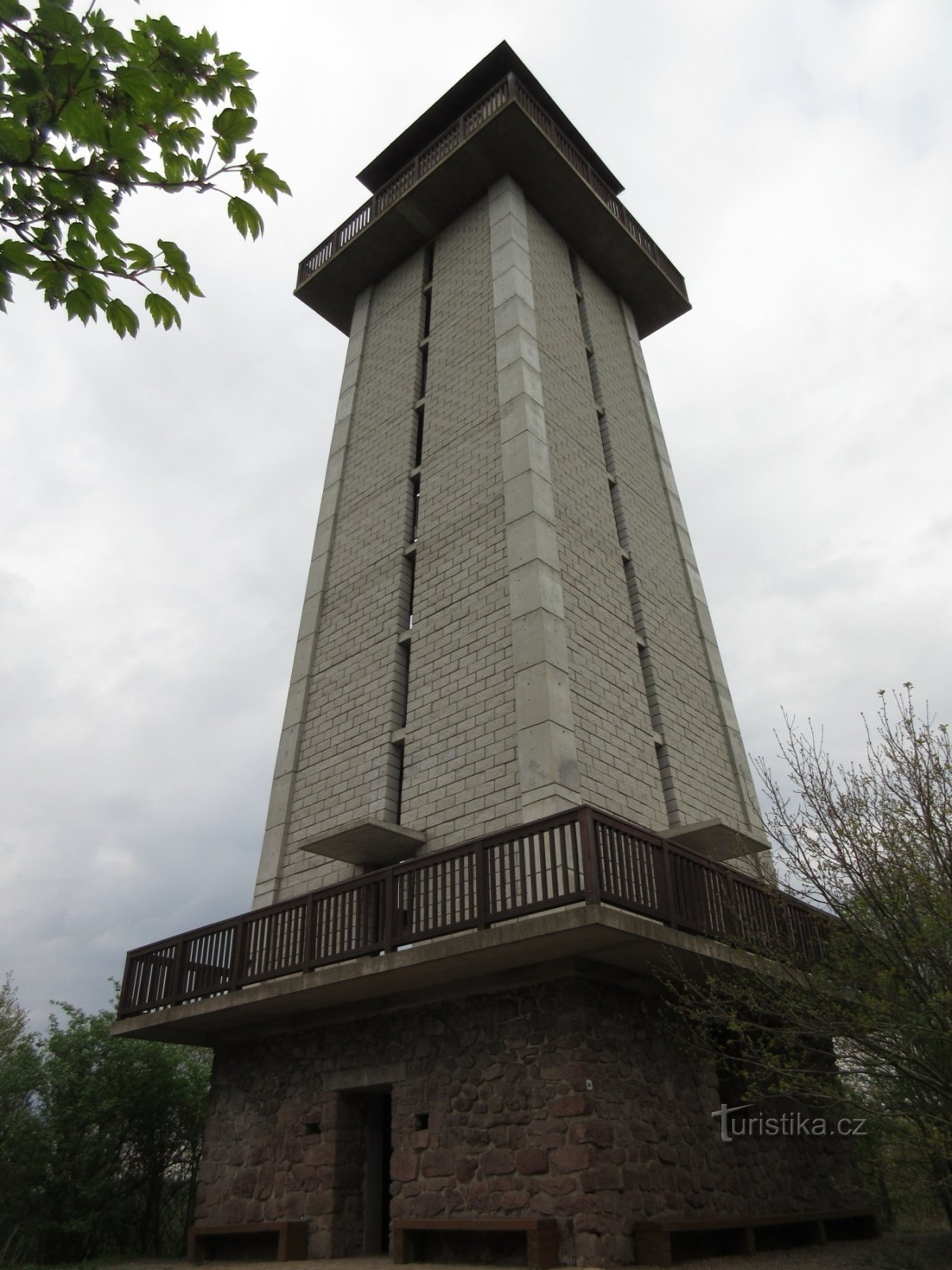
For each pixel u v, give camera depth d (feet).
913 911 27.43
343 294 71.61
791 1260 30.50
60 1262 44.70
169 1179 51.96
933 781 28.86
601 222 65.62
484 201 63.87
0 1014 55.83
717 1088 34.27
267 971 35.40
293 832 46.03
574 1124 27.63
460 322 58.34
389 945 31.53
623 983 31.58
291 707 50.72
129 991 40.73
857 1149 41.22
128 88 13.71
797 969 30.25
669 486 61.82
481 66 67.87
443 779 40.37
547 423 50.37
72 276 14.08
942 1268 29.99
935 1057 27.12
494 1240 28.55
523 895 28.86
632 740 43.27
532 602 41.24
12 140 13.10
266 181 14.80
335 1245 32.48
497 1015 31.35
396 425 57.93
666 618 52.34
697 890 31.65
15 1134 46.80
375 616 49.44
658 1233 26.63
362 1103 35.78
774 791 31.48
